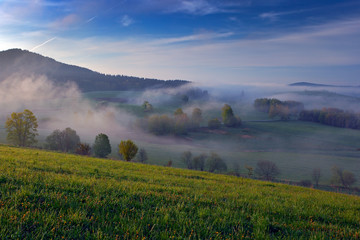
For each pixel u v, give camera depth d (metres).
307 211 9.13
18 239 4.71
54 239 4.96
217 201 9.23
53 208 6.45
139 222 6.14
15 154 18.59
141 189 9.75
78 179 10.21
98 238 5.07
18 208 6.12
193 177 18.47
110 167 17.88
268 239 6.04
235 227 6.78
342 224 8.25
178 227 6.14
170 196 8.96
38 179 9.05
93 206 6.79
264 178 74.88
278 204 9.84
